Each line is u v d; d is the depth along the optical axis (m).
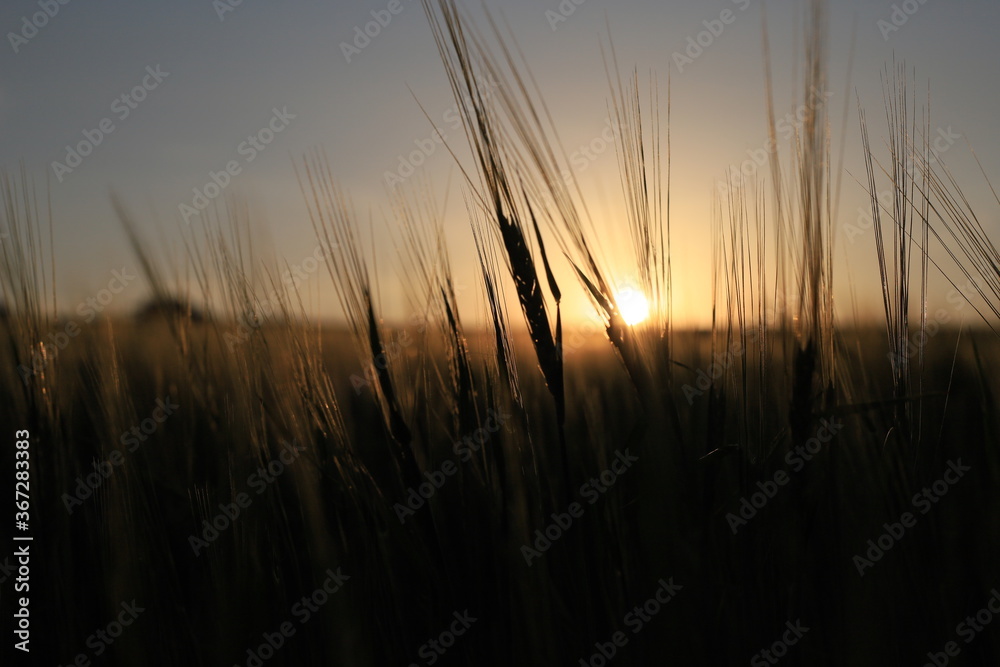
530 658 0.40
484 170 0.38
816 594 0.38
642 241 0.38
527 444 0.42
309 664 0.43
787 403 0.38
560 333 0.39
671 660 0.36
